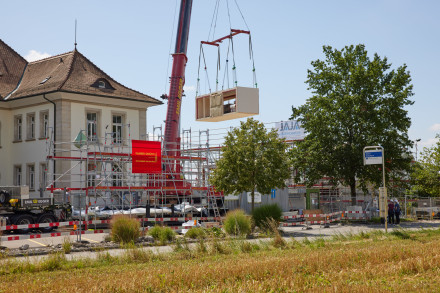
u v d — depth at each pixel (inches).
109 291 414.0
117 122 1846.7
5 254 693.9
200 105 1304.1
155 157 1296.8
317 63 1675.7
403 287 396.8
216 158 1555.1
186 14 1470.2
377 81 1594.5
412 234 1000.9
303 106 1665.8
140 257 670.5
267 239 912.9
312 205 1801.2
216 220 1285.7
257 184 1307.8
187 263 611.5
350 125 1589.6
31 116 1806.1
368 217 1542.8
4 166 1840.6
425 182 1991.9
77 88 1723.7
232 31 1259.8
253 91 1203.2
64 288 427.5
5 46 2055.9
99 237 1013.2
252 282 423.5
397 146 1573.6
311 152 1584.6
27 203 1133.7
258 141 1325.0
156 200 1425.9
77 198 1366.9
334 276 453.4
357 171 1583.4
